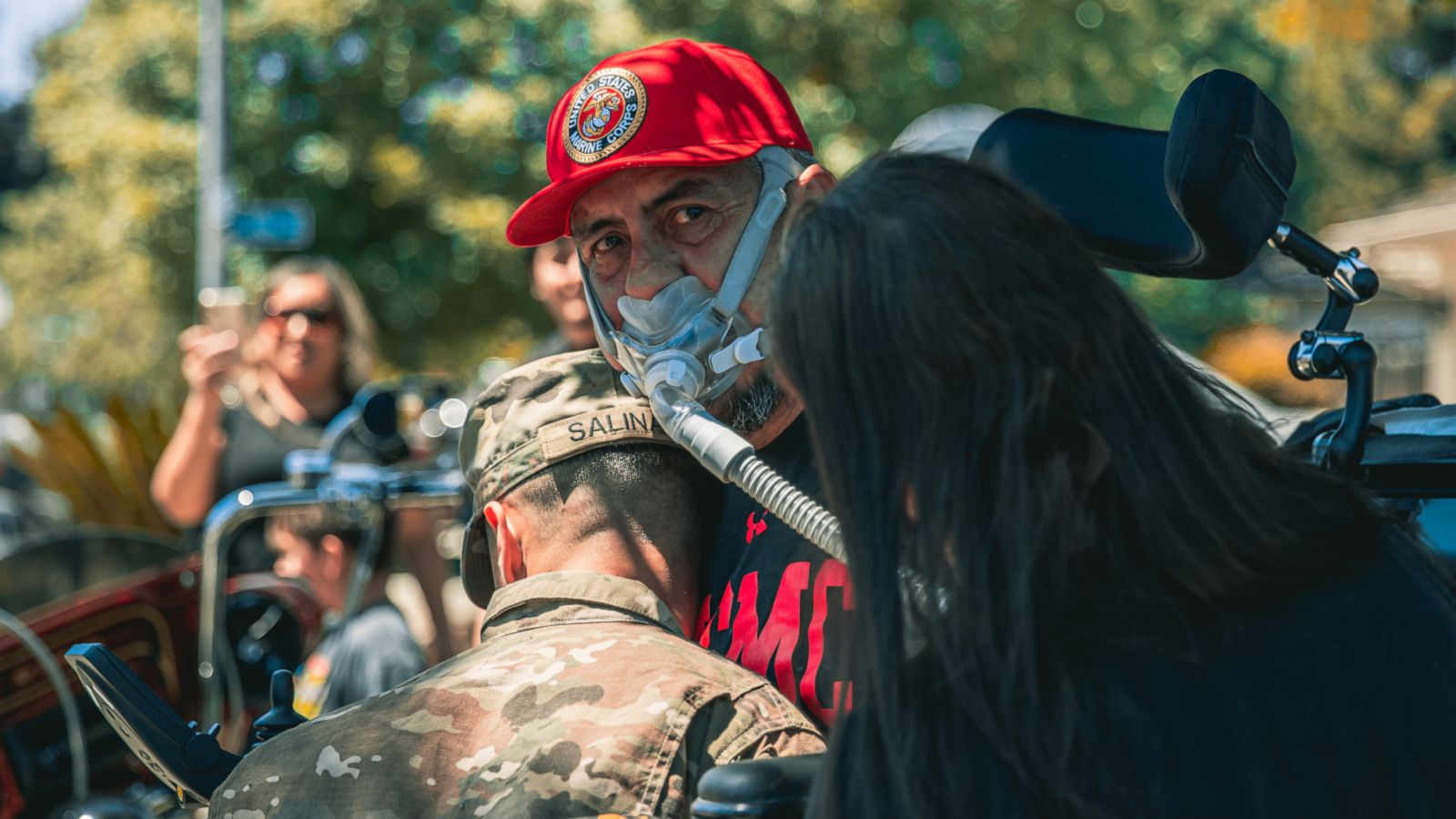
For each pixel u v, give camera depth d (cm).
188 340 376
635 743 123
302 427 379
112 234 1277
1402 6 562
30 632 262
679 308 153
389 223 1258
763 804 98
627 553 143
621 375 157
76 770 262
